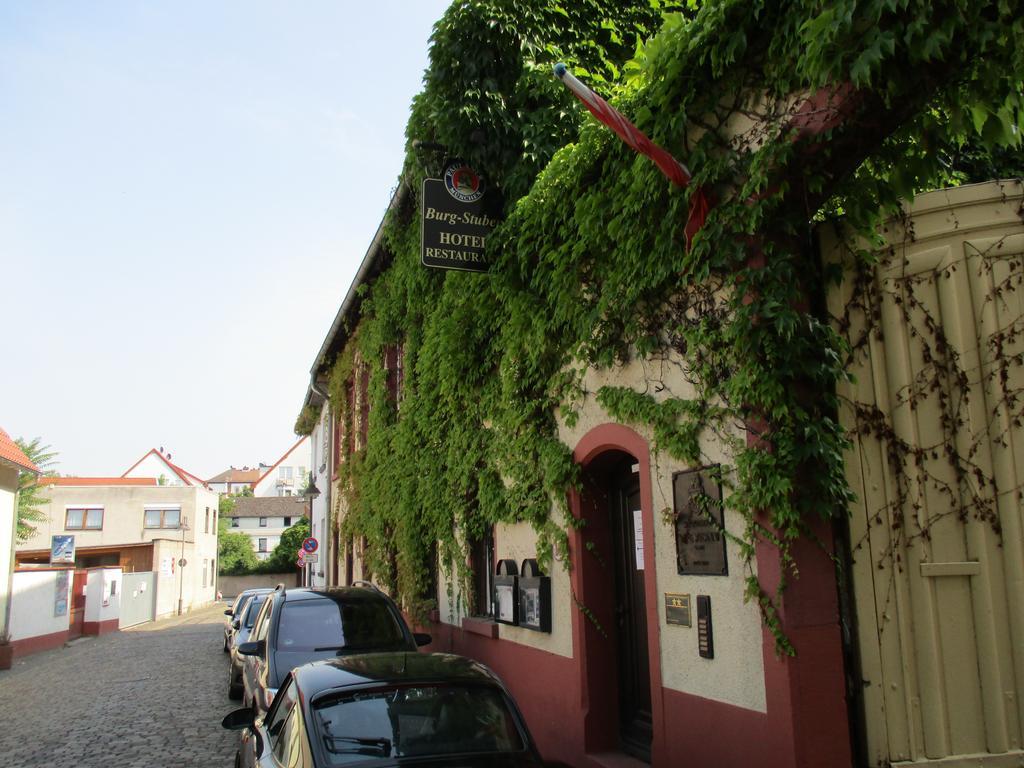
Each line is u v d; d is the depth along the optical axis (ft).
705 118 18.26
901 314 17.03
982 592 16.20
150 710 43.68
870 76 13.76
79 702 48.14
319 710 14.25
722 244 17.04
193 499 184.34
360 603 30.01
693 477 18.56
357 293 55.36
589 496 24.73
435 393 37.65
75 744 35.04
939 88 14.20
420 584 41.27
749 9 16.03
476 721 14.51
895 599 16.10
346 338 68.80
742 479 16.65
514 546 29.66
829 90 14.85
